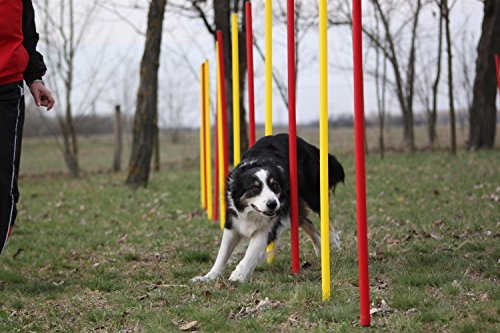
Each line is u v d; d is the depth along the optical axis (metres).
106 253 6.56
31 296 4.80
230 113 16.41
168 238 7.21
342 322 3.65
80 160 22.31
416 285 4.53
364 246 3.56
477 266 4.91
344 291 4.35
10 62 4.20
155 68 12.38
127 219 8.94
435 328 3.51
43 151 25.62
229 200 5.34
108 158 22.83
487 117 17.61
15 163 4.33
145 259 6.25
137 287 5.04
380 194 10.02
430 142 19.30
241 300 4.38
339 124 22.36
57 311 4.32
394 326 3.55
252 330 3.68
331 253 5.93
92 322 4.08
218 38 7.52
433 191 9.95
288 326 3.73
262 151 5.57
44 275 5.73
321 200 4.17
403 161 15.09
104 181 14.16
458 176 11.52
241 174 5.25
